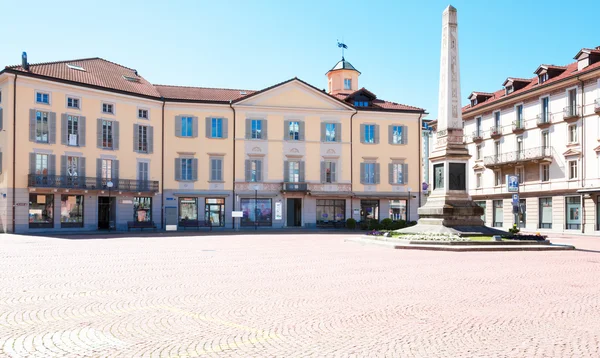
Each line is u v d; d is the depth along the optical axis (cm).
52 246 2541
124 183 4444
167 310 966
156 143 4716
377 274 1469
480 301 1059
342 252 2184
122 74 4950
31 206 3984
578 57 4559
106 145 4394
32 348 710
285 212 5000
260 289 1207
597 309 982
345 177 5128
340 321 879
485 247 2205
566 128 4594
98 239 3175
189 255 2073
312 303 1036
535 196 4956
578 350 706
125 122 4516
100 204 4419
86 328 823
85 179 4216
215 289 1206
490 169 5588
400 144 5256
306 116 5072
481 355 684
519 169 5178
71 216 4203
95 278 1383
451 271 1529
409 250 2233
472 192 5891
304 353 692
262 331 809
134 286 1246
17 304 1012
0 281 1316
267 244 2733
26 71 3931
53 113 4088
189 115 4828
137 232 4134
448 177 2611
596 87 4284
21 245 2603
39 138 4019
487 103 5569
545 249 2255
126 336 776
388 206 5219
